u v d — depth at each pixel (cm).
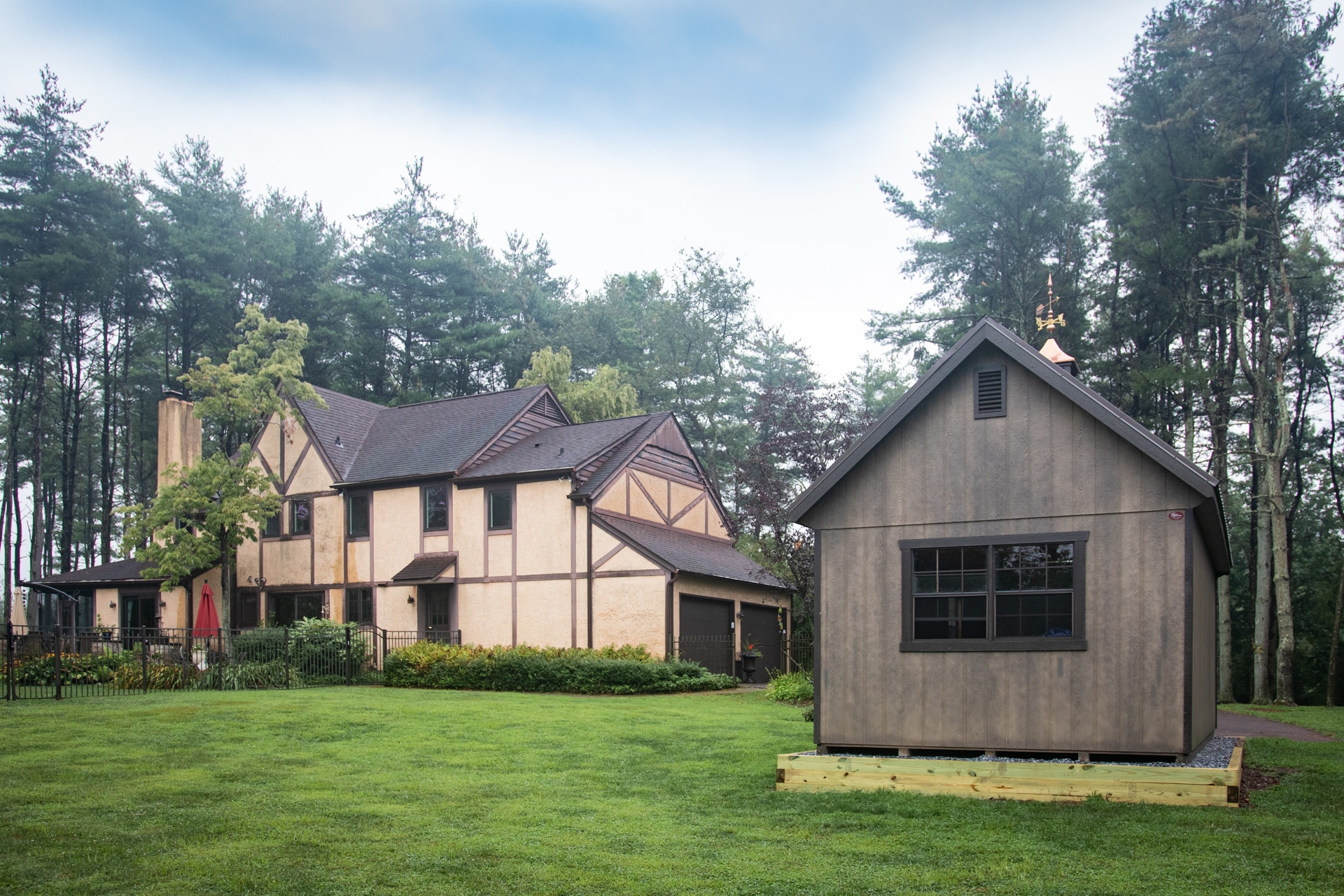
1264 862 857
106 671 2278
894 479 1296
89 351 4897
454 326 5375
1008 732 1202
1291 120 3061
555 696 2225
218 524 3095
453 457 3147
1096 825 995
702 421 5103
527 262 6378
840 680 1291
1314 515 3731
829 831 1004
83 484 5731
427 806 1102
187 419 3581
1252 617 3569
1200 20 3130
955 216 3850
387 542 3194
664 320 5034
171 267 4675
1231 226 3133
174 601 3541
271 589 3394
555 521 2895
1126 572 1170
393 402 4869
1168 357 3528
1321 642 3434
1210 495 1130
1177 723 1130
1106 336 3512
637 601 2722
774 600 3219
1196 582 1256
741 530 3247
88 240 4150
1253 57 3012
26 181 4297
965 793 1154
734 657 2925
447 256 5397
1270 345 3067
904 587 1272
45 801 1084
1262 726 1962
